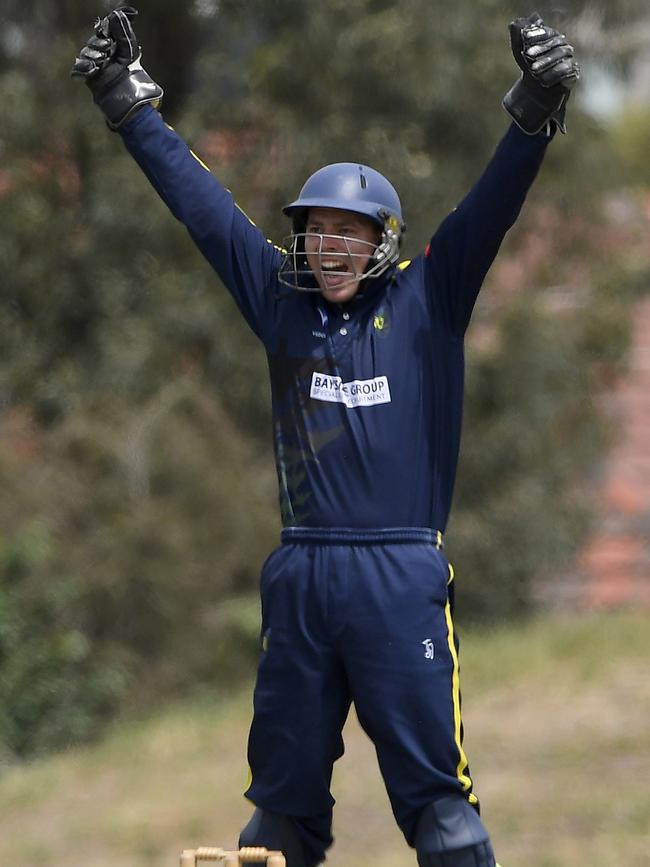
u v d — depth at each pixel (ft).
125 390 180.34
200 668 164.66
